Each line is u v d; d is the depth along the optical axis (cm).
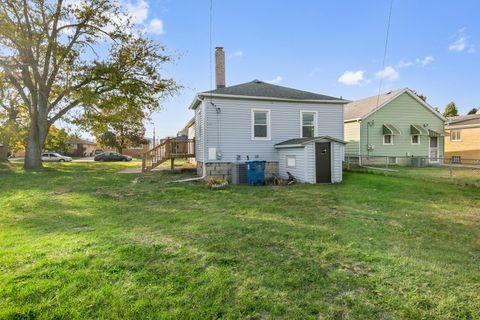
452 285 279
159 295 255
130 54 1594
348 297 257
